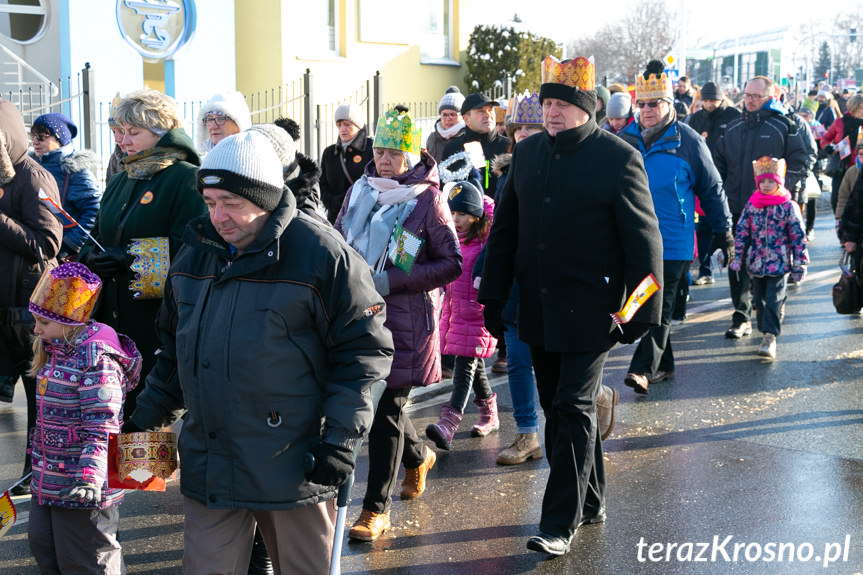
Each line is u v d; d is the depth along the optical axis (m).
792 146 10.12
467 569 4.29
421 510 4.98
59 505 3.46
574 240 4.31
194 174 4.34
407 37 18.77
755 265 8.12
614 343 4.38
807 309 10.02
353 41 17.88
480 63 19.16
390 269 4.42
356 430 2.92
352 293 2.96
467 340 5.84
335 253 2.96
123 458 3.20
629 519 4.82
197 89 15.35
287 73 16.62
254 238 2.98
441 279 4.44
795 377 7.47
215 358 2.91
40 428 3.46
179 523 4.86
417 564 4.34
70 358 3.40
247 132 2.97
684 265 7.10
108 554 3.56
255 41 16.31
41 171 5.25
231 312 2.92
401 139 4.61
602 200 4.28
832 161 14.54
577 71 4.30
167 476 3.23
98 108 14.17
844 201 9.98
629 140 7.16
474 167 6.90
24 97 14.30
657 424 6.36
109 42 14.40
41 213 5.15
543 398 4.70
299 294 2.91
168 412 3.28
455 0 19.97
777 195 8.01
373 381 2.99
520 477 5.48
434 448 6.00
